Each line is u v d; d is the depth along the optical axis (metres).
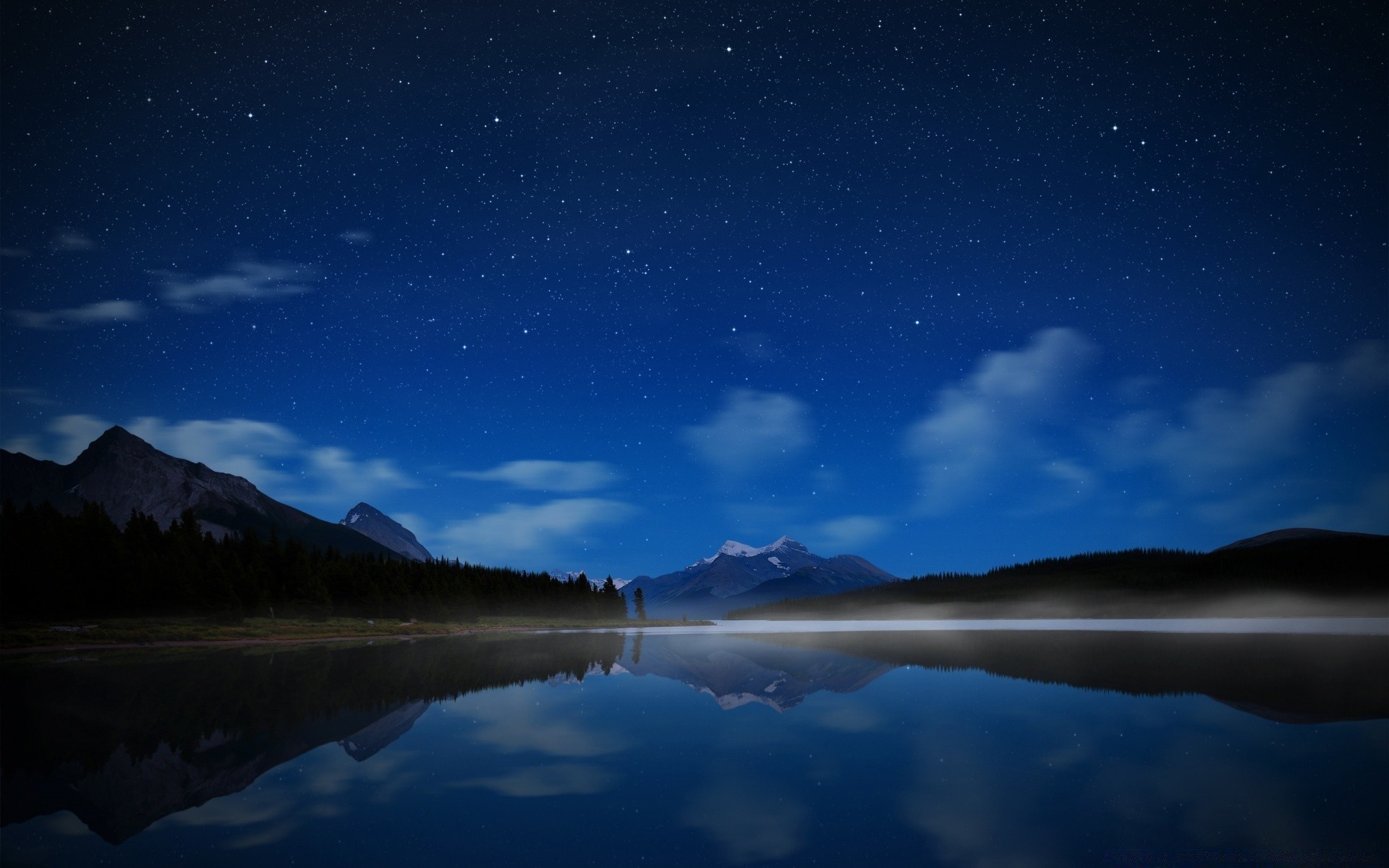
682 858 8.34
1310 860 8.12
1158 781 11.62
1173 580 153.00
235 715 19.22
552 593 136.62
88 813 10.37
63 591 63.72
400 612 92.75
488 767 13.15
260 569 83.44
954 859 8.20
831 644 54.28
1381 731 15.68
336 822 9.85
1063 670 29.86
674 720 18.28
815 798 10.86
